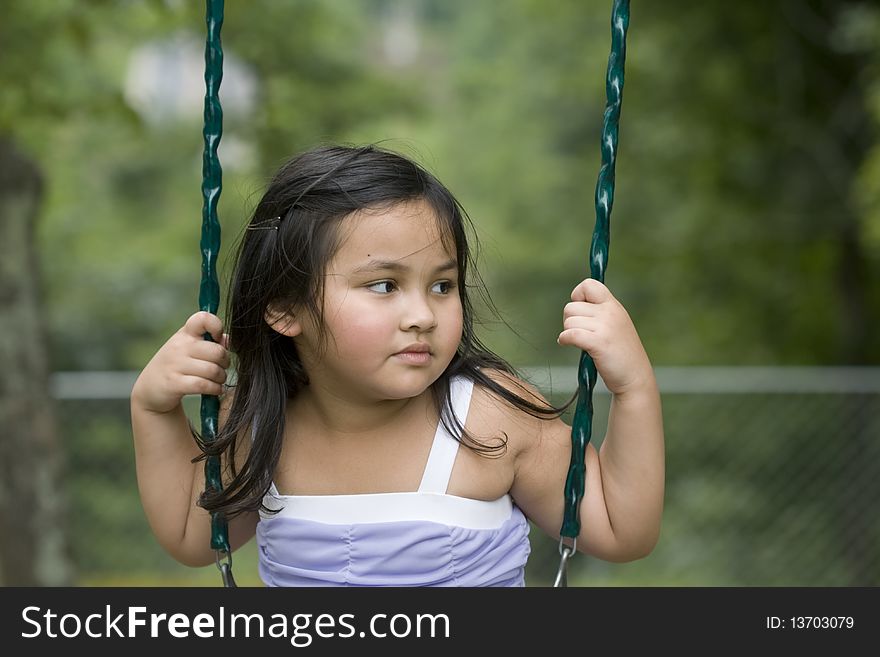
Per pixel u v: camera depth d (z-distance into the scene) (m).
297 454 3.57
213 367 3.54
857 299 18.98
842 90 17.73
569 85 21.73
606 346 3.39
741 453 12.23
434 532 3.40
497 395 3.55
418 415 3.51
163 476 3.71
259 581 11.78
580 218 23.25
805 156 18.28
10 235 10.06
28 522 10.05
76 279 23.94
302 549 3.49
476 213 26.00
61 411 11.31
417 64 49.16
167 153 24.89
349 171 3.34
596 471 3.60
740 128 18.30
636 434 3.45
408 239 3.25
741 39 17.95
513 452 3.53
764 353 21.27
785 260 20.38
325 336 3.29
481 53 30.64
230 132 16.28
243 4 12.23
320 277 3.28
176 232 26.16
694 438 12.32
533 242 24.12
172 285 24.41
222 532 3.58
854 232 18.28
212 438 3.56
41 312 10.25
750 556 12.30
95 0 10.70
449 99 28.23
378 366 3.24
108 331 23.66
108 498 11.67
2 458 10.01
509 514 3.59
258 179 5.07
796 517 12.14
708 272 20.89
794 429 12.11
